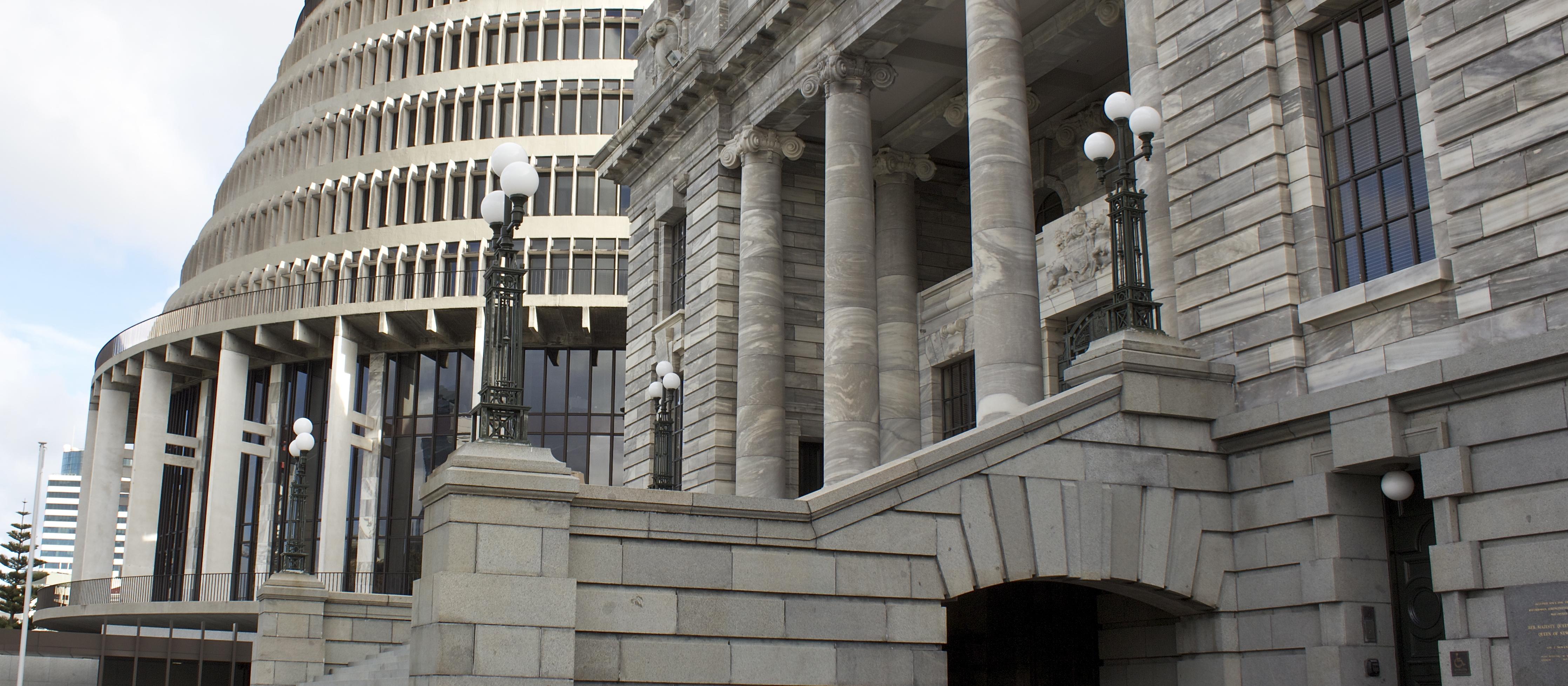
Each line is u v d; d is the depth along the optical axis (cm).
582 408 6353
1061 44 2675
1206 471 1684
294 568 2720
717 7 3253
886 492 1509
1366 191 1622
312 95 6838
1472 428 1419
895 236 3130
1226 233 1752
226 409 6234
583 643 1352
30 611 6103
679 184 3462
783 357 3014
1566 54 1355
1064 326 2603
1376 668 1514
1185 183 1830
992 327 2095
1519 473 1365
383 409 6375
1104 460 1622
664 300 3581
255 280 6550
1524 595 1340
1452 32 1479
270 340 6294
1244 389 1692
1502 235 1404
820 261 3200
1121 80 2838
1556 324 1337
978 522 1540
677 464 3362
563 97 6450
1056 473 1591
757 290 3002
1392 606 1548
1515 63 1405
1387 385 1483
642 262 3716
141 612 5997
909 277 3106
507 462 1353
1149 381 1658
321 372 6562
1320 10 1681
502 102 6475
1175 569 1631
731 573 1427
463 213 6344
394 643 2698
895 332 3059
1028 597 1859
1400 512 1577
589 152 6319
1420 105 1540
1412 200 1557
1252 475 1667
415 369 6425
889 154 3152
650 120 3472
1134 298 1686
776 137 3078
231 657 5306
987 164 2186
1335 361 1596
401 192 6462
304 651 2594
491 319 1426
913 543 1507
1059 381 2559
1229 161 1761
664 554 1409
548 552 1346
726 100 3212
